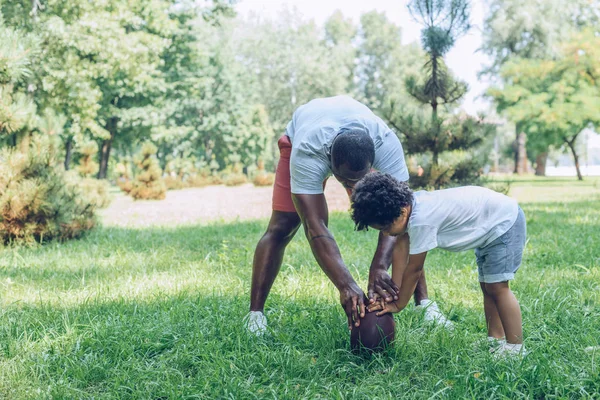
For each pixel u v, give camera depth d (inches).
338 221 458.0
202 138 1982.0
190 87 1553.9
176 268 275.0
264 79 2615.7
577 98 1235.2
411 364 143.3
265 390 130.4
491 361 139.3
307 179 155.0
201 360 147.5
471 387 127.2
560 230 384.2
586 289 214.8
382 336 146.4
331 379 137.1
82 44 733.9
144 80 997.2
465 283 232.1
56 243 362.6
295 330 170.2
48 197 362.9
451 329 168.6
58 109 826.2
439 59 514.0
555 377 128.6
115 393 130.0
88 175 791.7
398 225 139.6
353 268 260.8
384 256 154.3
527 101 1280.8
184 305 195.5
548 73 1314.0
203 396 126.8
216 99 1940.2
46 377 140.3
